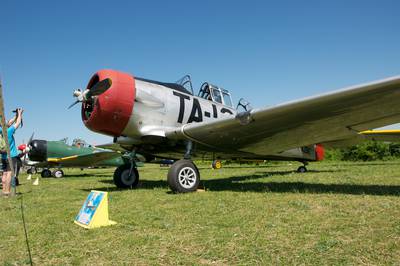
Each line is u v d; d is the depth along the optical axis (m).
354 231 2.64
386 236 2.46
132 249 2.34
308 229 2.75
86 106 6.24
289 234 2.61
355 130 5.80
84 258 2.18
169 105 6.54
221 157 8.56
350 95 4.32
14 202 5.03
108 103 5.77
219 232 2.75
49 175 14.77
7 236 2.83
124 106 5.89
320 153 12.70
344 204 3.88
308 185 6.40
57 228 3.08
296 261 2.00
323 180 7.67
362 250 2.15
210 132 6.03
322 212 3.45
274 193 5.18
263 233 2.67
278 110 4.92
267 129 5.84
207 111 7.28
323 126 5.64
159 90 6.48
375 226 2.77
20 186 8.55
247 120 5.33
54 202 4.98
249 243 2.40
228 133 6.06
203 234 2.70
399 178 7.44
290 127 5.73
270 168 16.67
